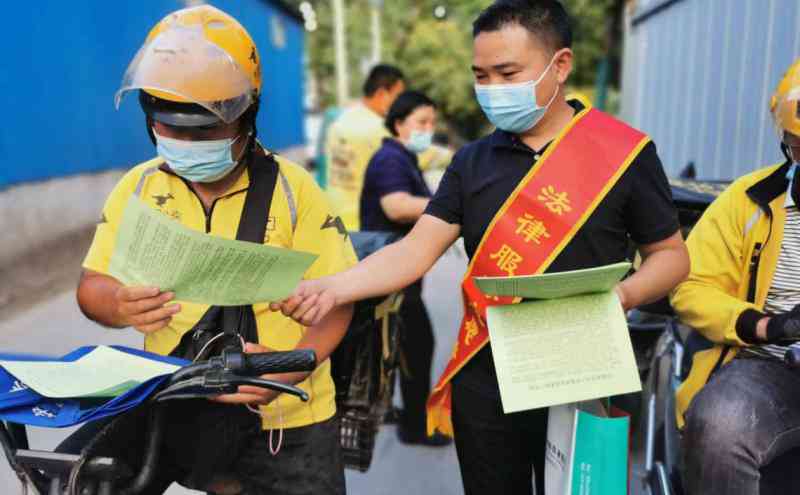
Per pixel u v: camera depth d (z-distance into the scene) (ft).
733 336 6.59
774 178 6.87
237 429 5.76
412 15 93.35
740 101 15.24
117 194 5.96
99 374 5.20
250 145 5.90
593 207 6.07
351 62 120.98
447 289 21.30
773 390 6.30
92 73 29.17
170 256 4.75
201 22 5.43
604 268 5.19
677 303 7.16
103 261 5.85
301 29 74.49
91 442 4.92
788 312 6.22
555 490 6.06
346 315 6.29
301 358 4.85
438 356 15.88
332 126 13.93
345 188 13.66
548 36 5.97
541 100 6.07
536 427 6.59
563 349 5.64
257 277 4.89
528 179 6.16
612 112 53.21
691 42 20.85
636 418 10.34
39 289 21.40
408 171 11.82
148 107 5.36
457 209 6.58
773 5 13.25
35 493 5.05
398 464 11.74
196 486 6.25
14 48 23.11
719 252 7.09
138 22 34.09
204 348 5.57
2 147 22.34
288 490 6.17
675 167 22.43
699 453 6.18
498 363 5.62
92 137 29.19
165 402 5.06
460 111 79.71
